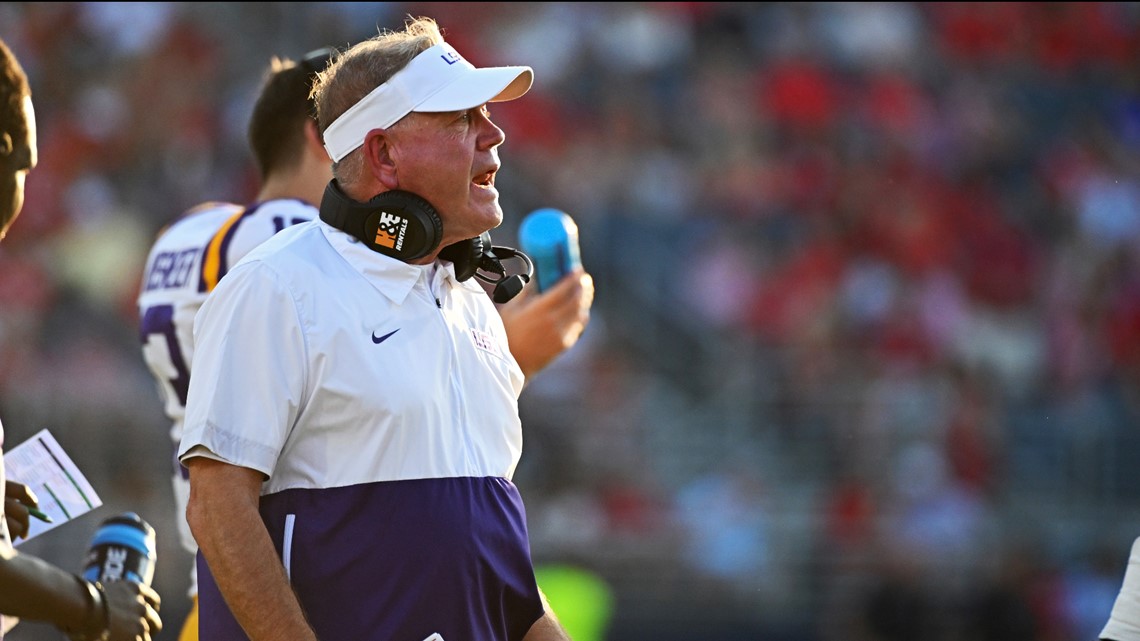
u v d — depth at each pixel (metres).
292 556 8.51
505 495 9.11
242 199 43.25
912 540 33.22
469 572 8.68
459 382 8.98
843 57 49.41
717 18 49.75
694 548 33.16
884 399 36.69
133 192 43.19
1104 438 36.28
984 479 35.19
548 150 45.28
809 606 32.66
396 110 8.83
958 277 44.38
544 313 11.65
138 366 37.56
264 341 8.45
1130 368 41.81
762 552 33.16
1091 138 49.62
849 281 42.00
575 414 35.41
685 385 39.91
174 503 32.12
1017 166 48.25
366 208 8.81
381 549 8.46
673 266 42.66
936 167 47.38
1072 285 44.25
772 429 36.81
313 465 8.57
